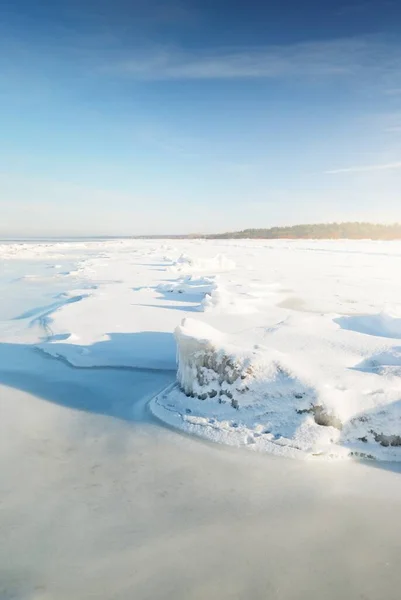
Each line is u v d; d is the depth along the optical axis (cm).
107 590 285
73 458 452
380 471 421
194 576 296
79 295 1473
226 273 2217
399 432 444
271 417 481
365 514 360
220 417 505
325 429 451
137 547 324
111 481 409
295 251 4322
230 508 368
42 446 477
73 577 296
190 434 493
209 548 323
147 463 439
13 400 602
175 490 394
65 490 396
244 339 647
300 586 288
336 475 414
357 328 874
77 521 353
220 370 529
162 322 1024
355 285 1777
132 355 780
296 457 436
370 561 310
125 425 525
